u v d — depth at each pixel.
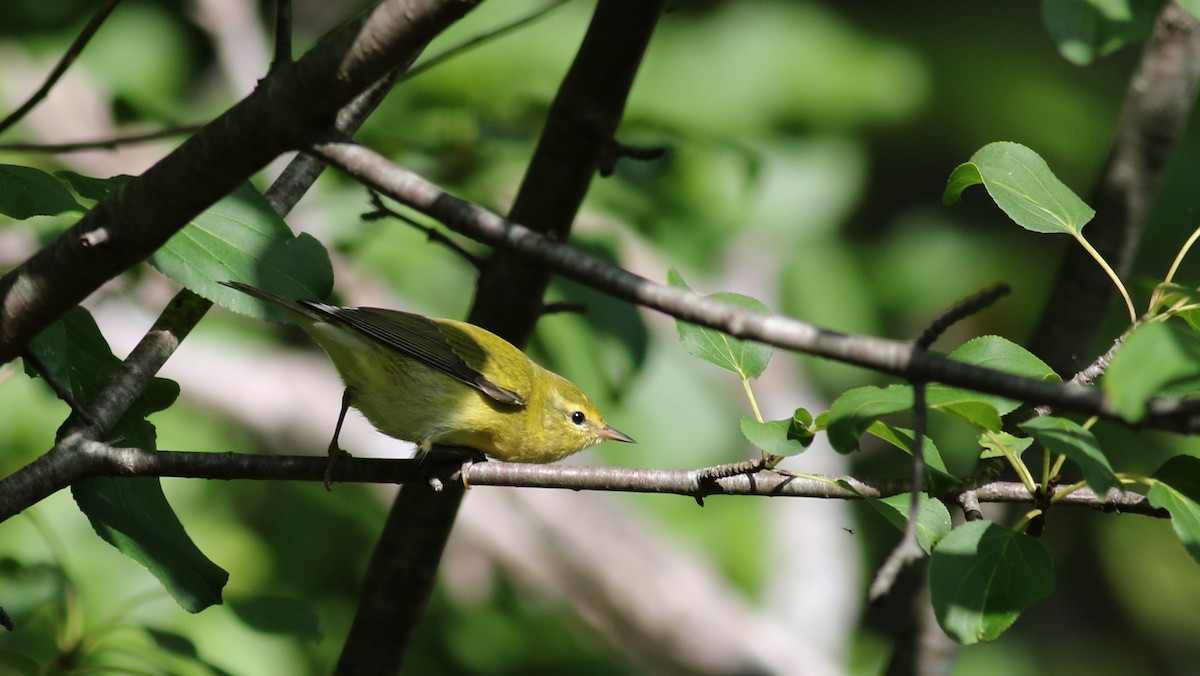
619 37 7.53
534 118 10.92
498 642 16.00
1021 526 5.37
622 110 7.89
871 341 4.04
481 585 15.21
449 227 4.43
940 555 5.05
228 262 5.85
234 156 4.86
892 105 17.45
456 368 7.90
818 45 17.38
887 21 18.41
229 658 12.45
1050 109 18.22
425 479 6.22
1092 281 8.38
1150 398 4.02
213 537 13.52
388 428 7.87
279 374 15.02
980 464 6.08
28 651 10.04
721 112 16.81
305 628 8.39
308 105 4.69
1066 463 10.53
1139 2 7.09
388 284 12.83
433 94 12.62
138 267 11.52
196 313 6.56
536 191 8.00
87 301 11.59
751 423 5.41
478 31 13.69
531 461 8.73
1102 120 18.50
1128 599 17.80
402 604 8.41
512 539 14.96
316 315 7.45
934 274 17.81
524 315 8.57
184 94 15.44
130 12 15.49
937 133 18.06
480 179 10.48
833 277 17.03
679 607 14.93
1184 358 3.91
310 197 11.16
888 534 17.28
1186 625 17.73
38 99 6.52
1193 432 3.89
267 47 15.06
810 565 16.05
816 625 15.64
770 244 16.97
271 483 14.96
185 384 14.42
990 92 18.17
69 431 5.88
